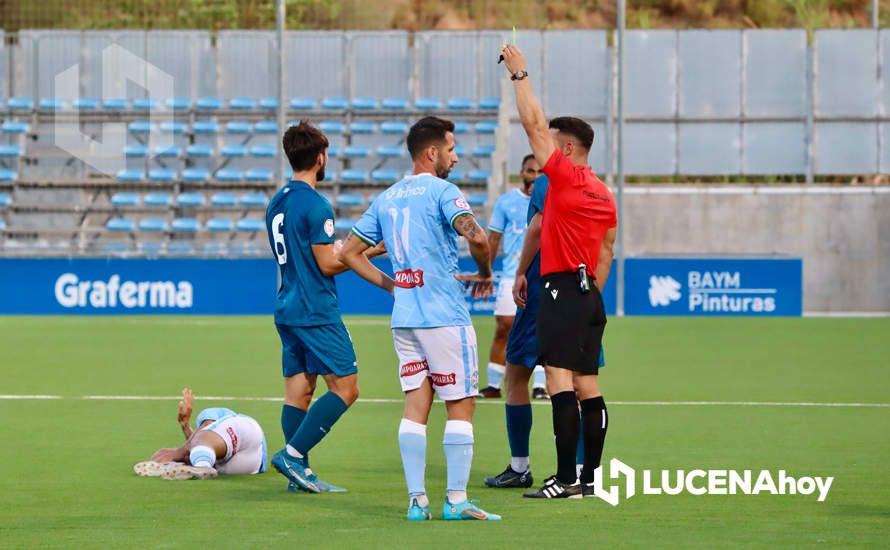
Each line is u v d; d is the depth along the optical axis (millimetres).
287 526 19047
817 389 39594
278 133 70250
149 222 80625
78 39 86125
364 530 18750
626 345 55562
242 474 24203
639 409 34562
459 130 84688
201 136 86188
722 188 82625
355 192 84375
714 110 85375
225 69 86062
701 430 30438
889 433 29953
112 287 73812
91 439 28906
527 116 21078
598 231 21250
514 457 23125
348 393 22406
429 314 19609
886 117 85000
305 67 85688
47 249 77625
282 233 22547
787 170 85562
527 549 17375
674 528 18922
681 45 85000
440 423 32406
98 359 48750
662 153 85438
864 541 17969
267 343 55688
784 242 82312
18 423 31625
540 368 36781
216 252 78188
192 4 98750
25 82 86375
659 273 74125
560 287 21250
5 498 21469
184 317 71625
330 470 24781
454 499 19688
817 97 85375
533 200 23438
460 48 85438
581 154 22406
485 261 20250
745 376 43469
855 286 82125
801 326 67000
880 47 84812
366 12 115375
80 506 20703
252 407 34875
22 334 60000
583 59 84375
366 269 20781
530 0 122438
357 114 85500
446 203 19609
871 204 82062
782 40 85000
